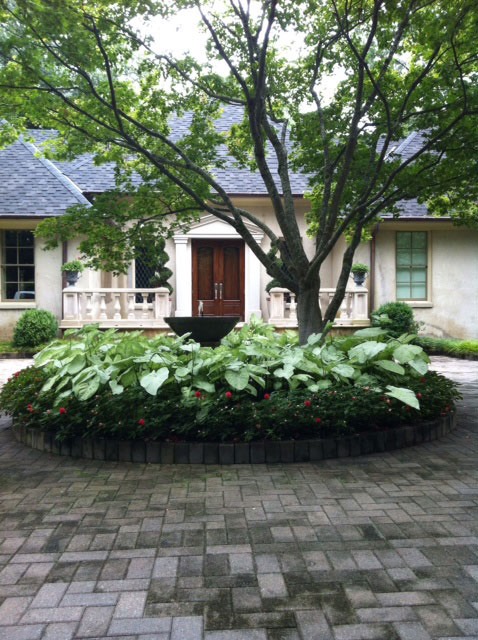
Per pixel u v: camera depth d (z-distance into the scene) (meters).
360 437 4.77
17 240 14.22
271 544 2.98
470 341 13.60
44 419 4.92
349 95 6.87
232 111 16.61
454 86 5.98
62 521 3.32
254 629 2.19
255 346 5.56
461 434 5.54
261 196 13.80
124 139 6.75
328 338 6.70
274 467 4.41
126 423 4.63
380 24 5.94
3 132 6.94
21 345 13.07
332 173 6.93
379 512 3.44
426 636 2.13
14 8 5.21
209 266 14.75
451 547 2.94
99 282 14.97
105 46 6.06
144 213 7.29
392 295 14.62
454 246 14.77
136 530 3.18
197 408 4.72
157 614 2.30
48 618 2.27
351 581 2.57
